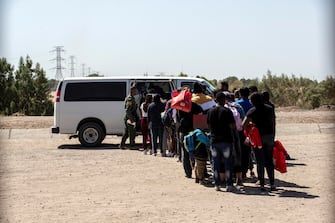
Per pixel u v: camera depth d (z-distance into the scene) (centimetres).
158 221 847
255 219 851
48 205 979
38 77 5484
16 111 5362
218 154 1095
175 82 1916
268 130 1079
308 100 5128
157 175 1302
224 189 1121
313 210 909
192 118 1227
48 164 1512
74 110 1933
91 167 1444
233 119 1085
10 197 1056
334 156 1596
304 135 2320
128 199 1025
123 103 1928
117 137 2384
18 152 1817
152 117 1634
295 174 1283
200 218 863
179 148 1502
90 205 975
